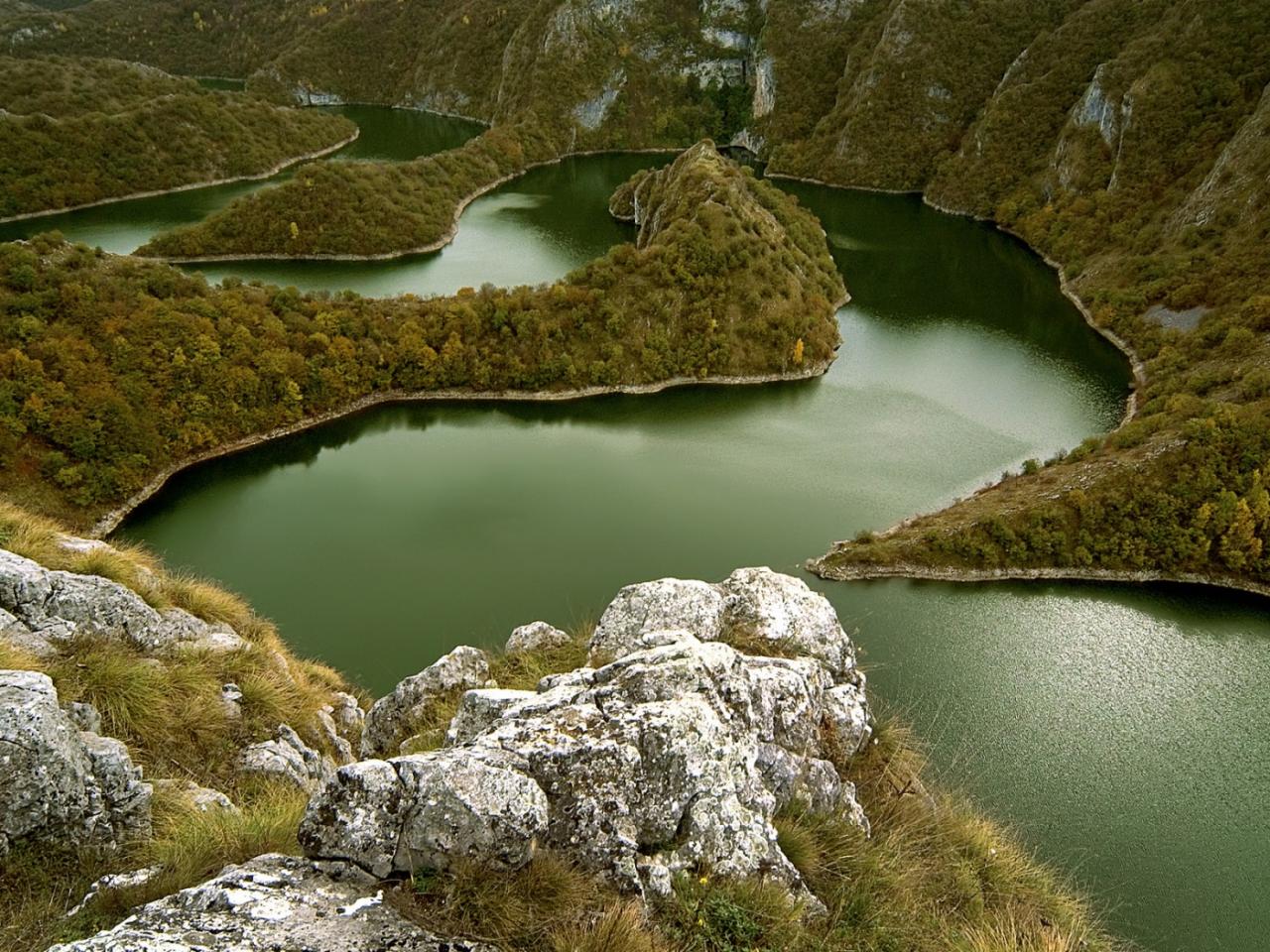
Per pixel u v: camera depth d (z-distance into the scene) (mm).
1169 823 50812
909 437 99812
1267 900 45938
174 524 80750
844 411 106875
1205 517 74438
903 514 83500
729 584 17484
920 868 12195
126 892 9391
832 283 141375
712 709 11516
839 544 77438
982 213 188875
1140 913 44688
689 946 9000
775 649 16016
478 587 69875
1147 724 58625
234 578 71062
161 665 16594
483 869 8844
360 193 171125
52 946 8023
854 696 15305
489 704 12570
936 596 71750
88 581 17250
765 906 9711
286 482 89375
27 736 10906
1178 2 178625
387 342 108750
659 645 13828
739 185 146125
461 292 119438
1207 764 55250
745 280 121688
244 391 96188
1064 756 55531
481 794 9141
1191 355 108000
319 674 23500
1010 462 93750
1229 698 61281
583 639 18453
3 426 79500
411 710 17547
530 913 8531
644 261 120688
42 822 10789
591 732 10617
